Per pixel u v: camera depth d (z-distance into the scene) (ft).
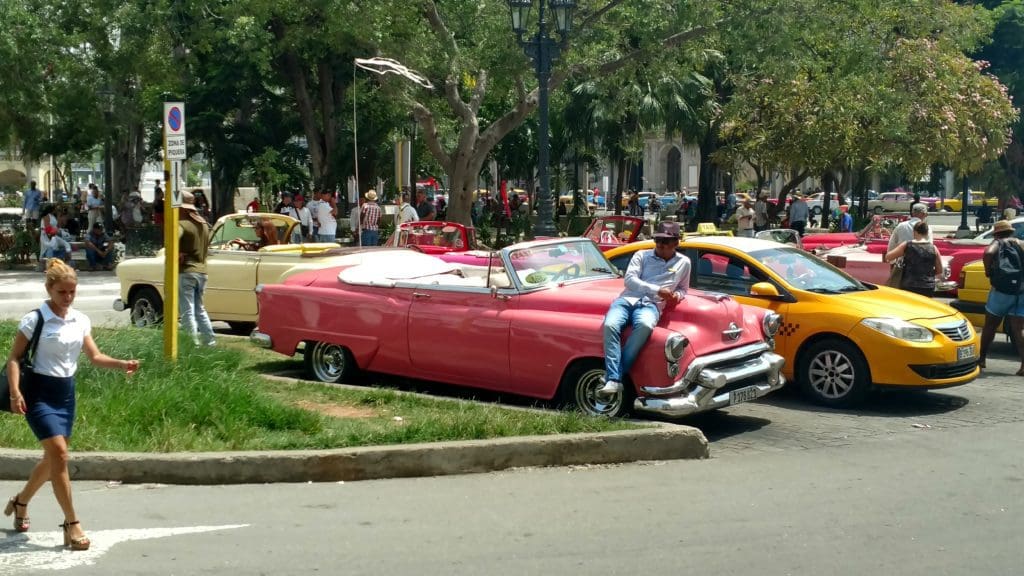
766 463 26.50
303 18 80.38
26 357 19.25
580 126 120.06
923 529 20.71
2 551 18.95
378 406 30.78
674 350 28.19
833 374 33.94
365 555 18.83
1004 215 64.23
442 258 46.14
